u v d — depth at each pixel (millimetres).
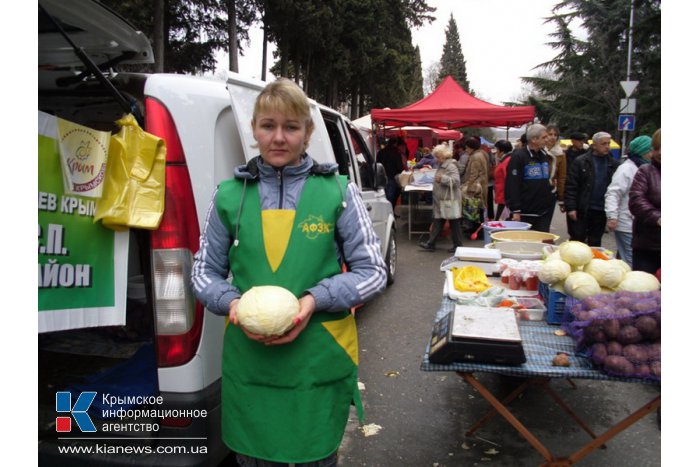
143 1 10805
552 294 2600
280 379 1793
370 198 5488
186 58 15812
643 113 29172
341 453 2893
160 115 2105
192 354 2094
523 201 5871
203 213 2168
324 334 1817
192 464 2062
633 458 2818
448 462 2812
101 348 2900
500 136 52156
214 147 2336
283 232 1791
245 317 1634
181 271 2074
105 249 2016
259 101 1800
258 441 1818
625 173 5105
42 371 2676
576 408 3396
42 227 1808
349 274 1817
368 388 3709
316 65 22781
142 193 2006
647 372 2000
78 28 2250
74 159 1883
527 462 2812
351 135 5555
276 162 1807
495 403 2189
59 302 1877
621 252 5297
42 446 2156
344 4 21547
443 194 8297
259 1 16938
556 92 39281
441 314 2695
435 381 3818
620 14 35188
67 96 2686
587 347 2146
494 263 3375
